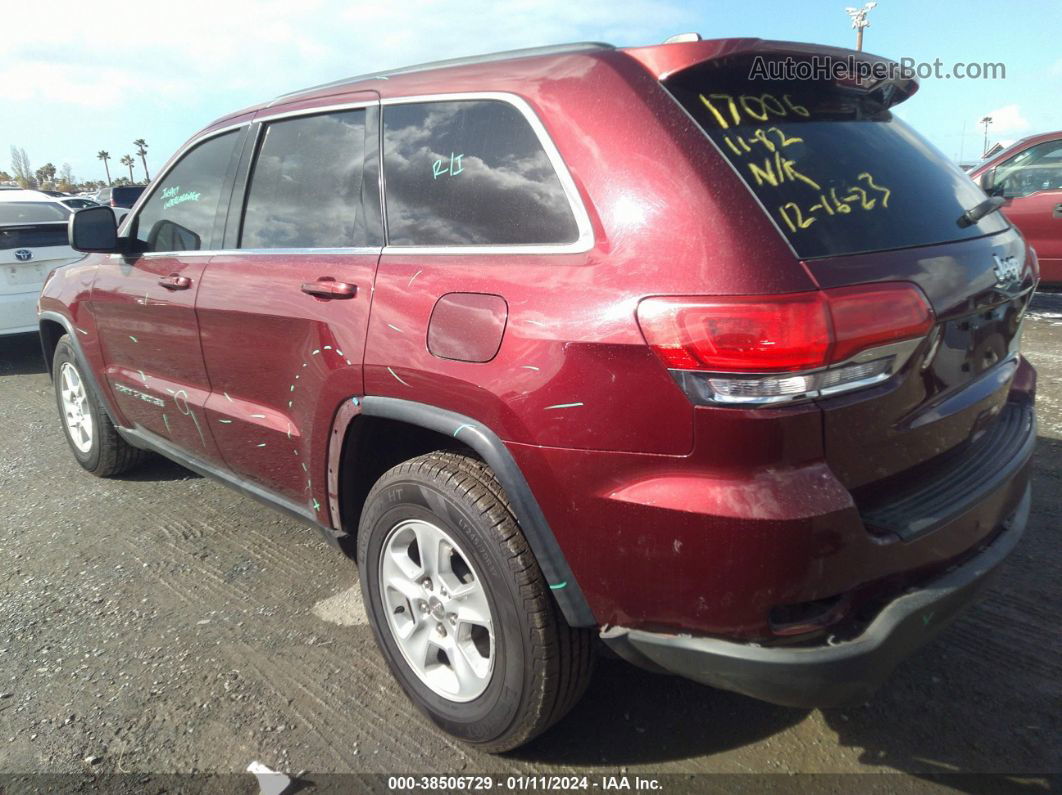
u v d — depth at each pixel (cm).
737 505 171
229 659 284
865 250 188
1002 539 221
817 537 172
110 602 325
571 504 192
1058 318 749
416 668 243
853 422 179
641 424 179
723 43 201
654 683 261
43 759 238
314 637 296
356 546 278
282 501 302
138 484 450
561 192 203
